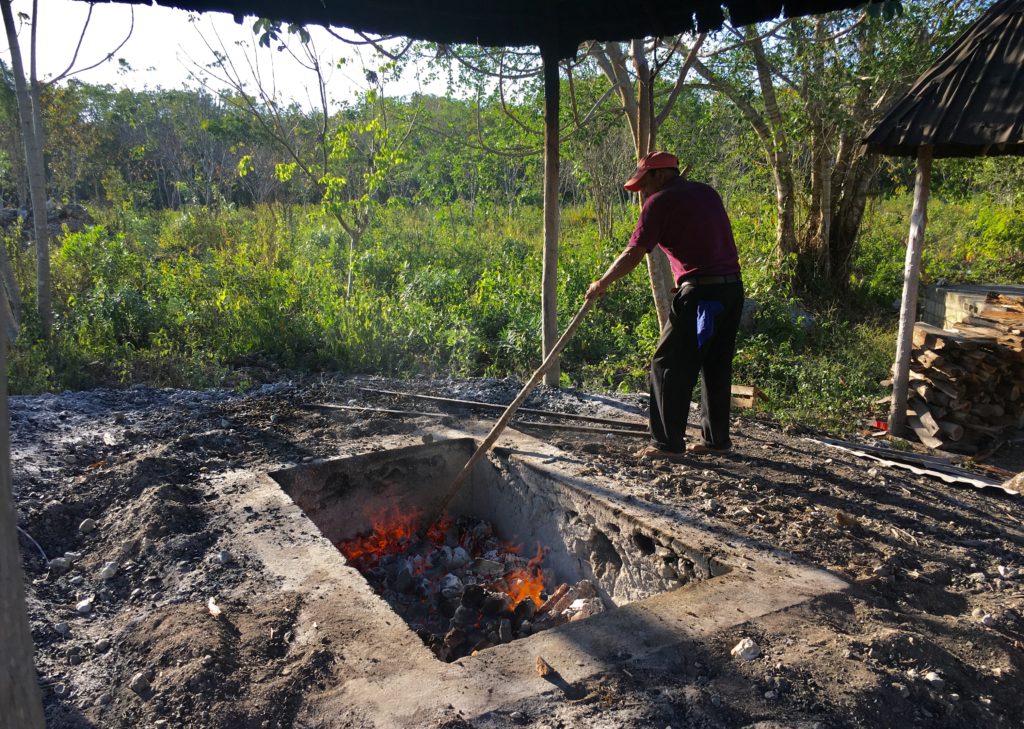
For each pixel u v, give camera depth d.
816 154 11.57
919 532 3.66
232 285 9.42
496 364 7.83
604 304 9.73
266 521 3.53
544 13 5.30
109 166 25.45
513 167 20.50
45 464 4.31
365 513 4.57
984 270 13.81
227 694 2.31
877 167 11.80
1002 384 6.18
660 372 4.32
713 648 2.54
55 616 2.86
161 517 3.50
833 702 2.28
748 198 13.92
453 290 10.44
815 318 10.29
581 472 4.23
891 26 9.41
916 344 6.29
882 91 10.74
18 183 17.50
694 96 12.52
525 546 4.48
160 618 2.74
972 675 2.48
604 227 15.66
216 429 4.96
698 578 3.29
